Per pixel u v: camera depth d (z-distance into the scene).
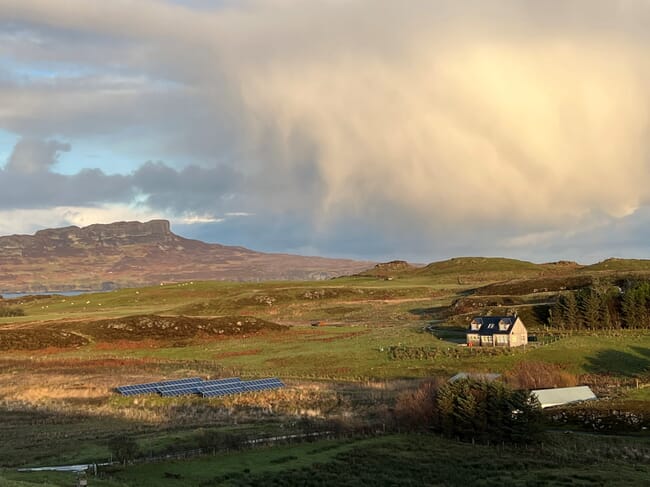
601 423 85.00
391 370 124.62
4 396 108.00
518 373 111.88
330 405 98.50
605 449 73.31
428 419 81.62
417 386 103.94
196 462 65.12
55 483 53.34
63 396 107.50
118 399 104.44
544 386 103.69
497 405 76.19
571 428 84.06
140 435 78.44
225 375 126.38
